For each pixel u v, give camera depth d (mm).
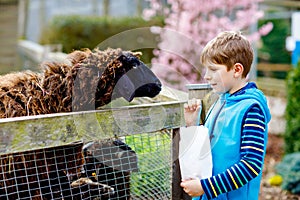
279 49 13836
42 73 2229
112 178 2182
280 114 7570
